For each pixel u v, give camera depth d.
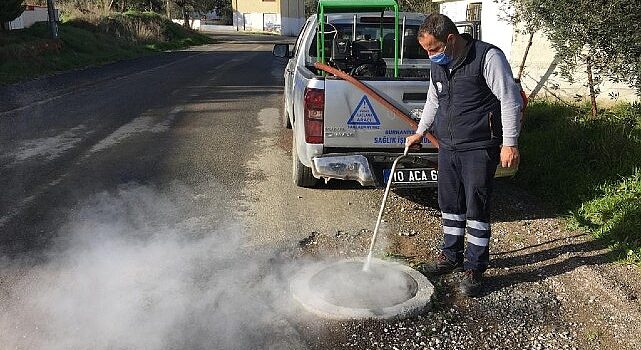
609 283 3.81
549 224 4.85
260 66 19.55
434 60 3.45
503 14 10.20
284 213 5.07
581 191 5.30
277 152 7.23
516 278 3.94
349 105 4.57
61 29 24.14
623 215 4.70
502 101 3.34
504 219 4.98
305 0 64.06
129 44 27.36
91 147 7.31
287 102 7.52
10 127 8.52
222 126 8.83
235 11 64.94
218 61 21.70
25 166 6.39
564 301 3.64
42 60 17.67
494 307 3.57
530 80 9.52
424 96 4.57
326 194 5.59
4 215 4.91
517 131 3.35
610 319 3.43
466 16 12.67
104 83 14.12
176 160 6.78
